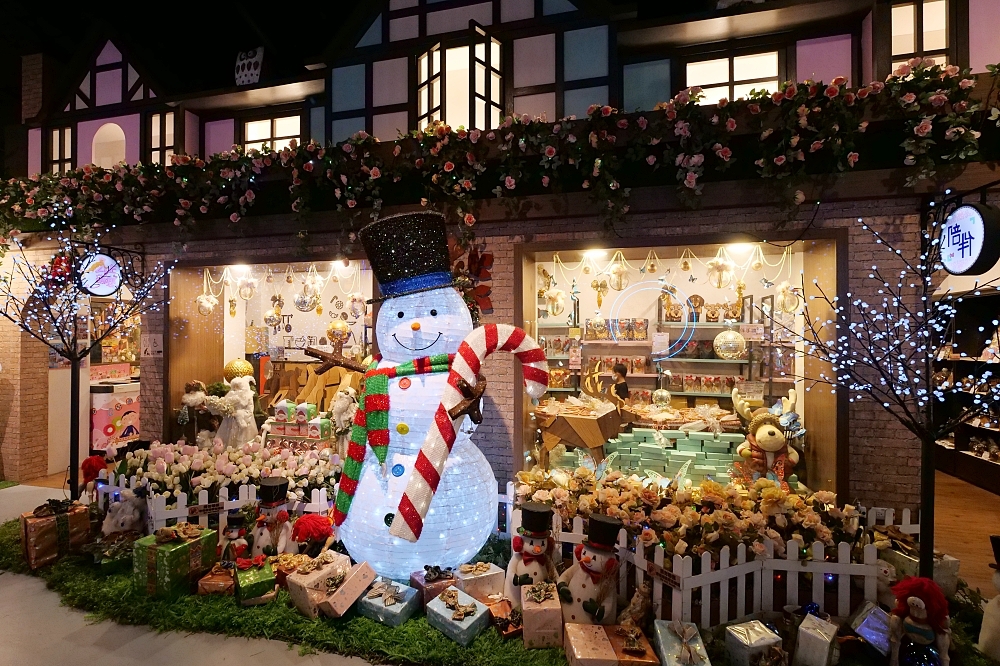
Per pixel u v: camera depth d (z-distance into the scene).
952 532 5.00
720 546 3.04
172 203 5.44
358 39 5.43
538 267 5.51
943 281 3.85
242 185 5.07
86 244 5.14
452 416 3.08
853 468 4.02
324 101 5.78
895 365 3.86
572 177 4.43
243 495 4.05
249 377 5.67
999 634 2.83
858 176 3.91
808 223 4.09
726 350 5.37
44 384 6.60
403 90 5.27
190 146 6.32
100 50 6.43
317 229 5.01
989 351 6.51
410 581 3.37
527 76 5.06
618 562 3.01
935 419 7.37
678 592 2.81
